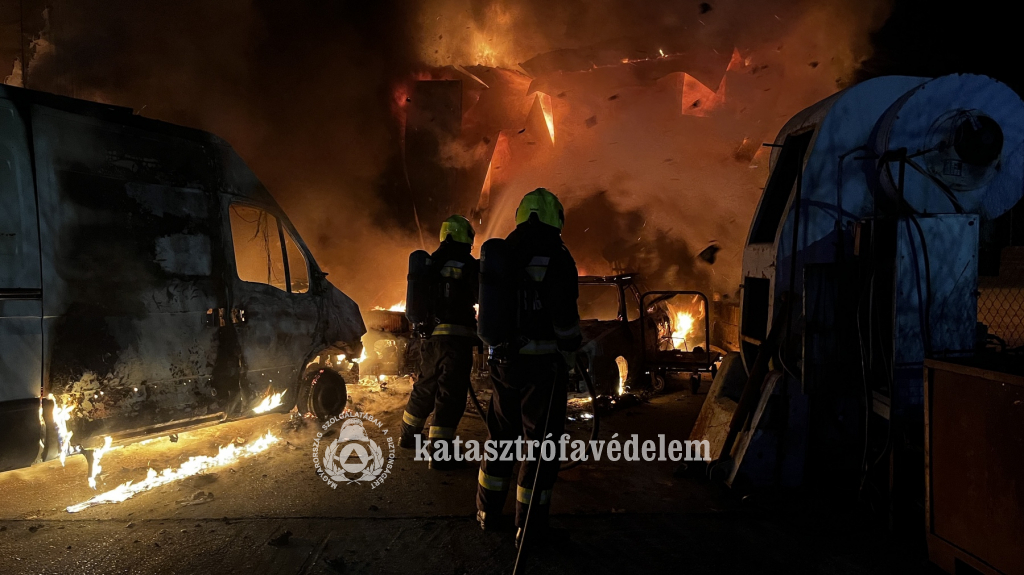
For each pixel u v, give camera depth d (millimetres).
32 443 3678
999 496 2678
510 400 3422
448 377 4527
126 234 4172
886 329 3553
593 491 4121
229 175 4945
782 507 3828
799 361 4070
